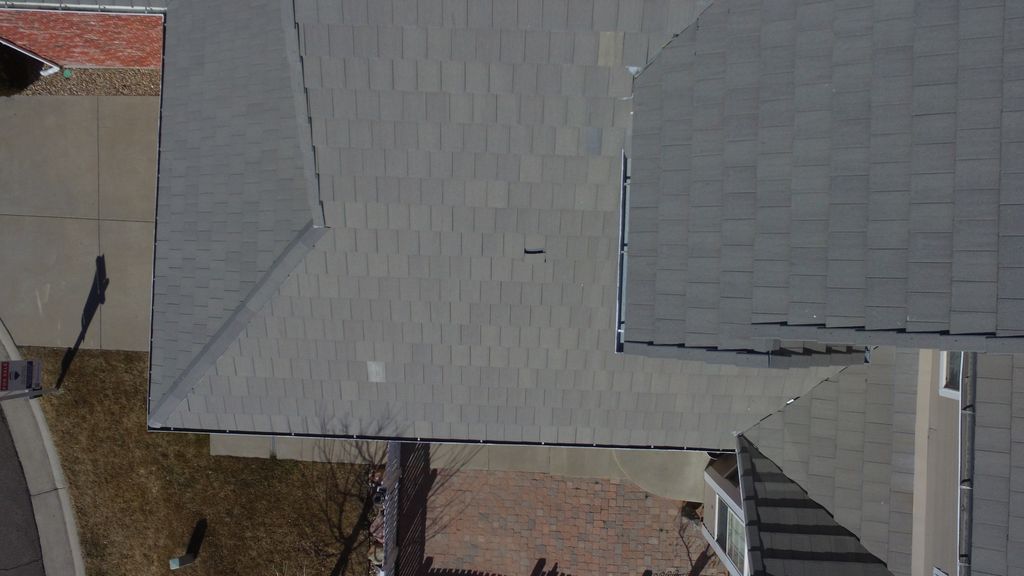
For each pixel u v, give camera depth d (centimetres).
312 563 1082
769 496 724
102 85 1162
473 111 599
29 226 1168
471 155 618
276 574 1084
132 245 1167
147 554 1110
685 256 580
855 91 507
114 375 1147
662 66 577
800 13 524
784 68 532
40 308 1159
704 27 559
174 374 793
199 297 773
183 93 815
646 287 599
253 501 1099
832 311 520
